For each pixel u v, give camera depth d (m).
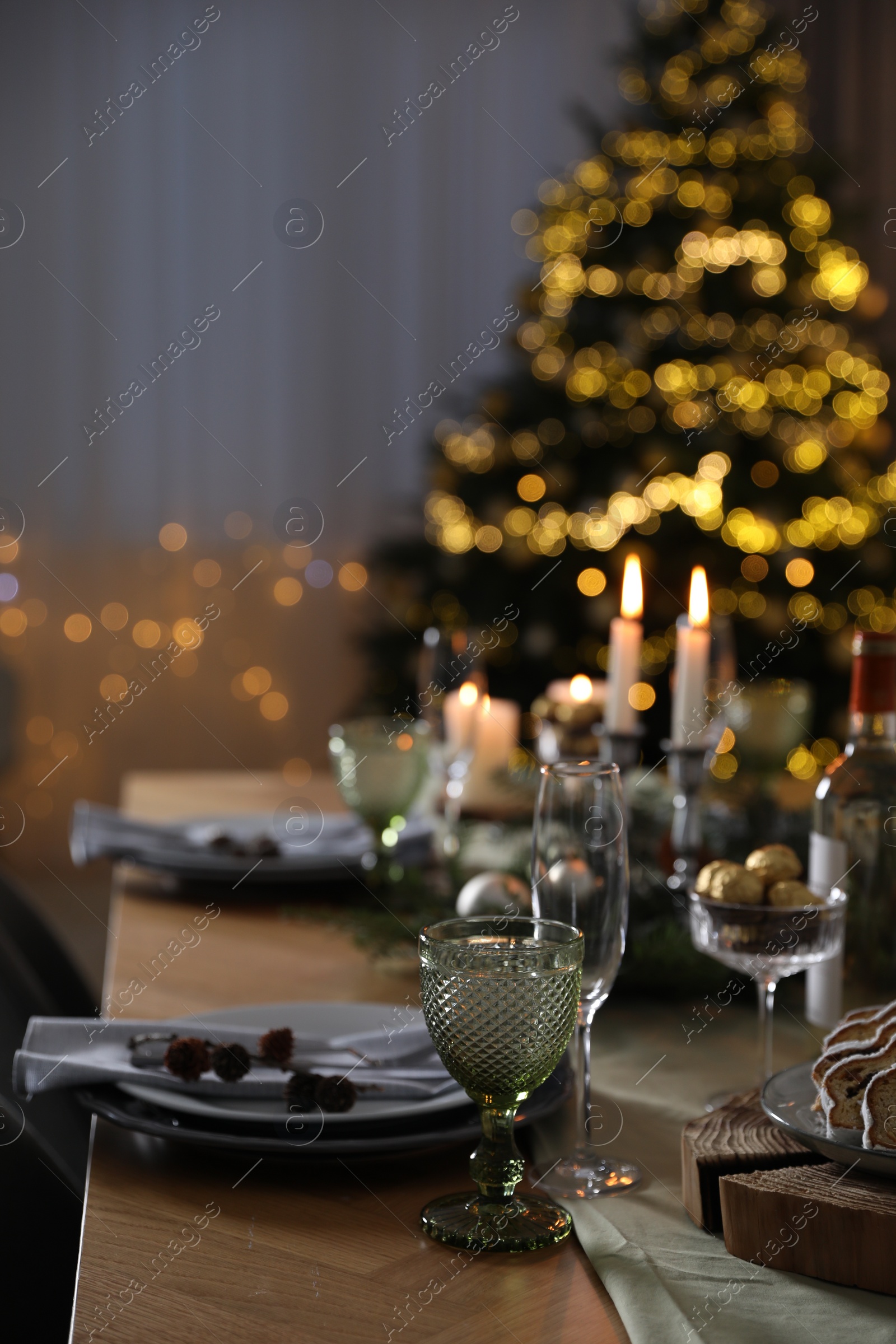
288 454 3.96
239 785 1.83
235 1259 0.55
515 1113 0.64
